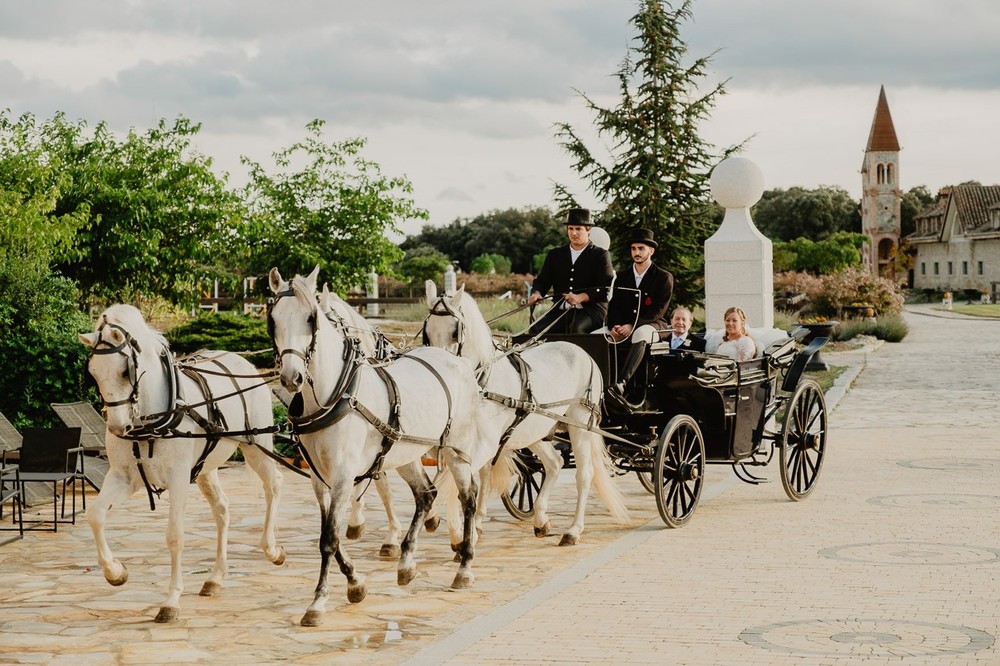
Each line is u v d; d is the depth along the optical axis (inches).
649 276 500.7
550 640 287.4
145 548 424.5
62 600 343.0
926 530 426.9
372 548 424.2
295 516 492.1
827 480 564.1
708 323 673.0
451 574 377.7
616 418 474.9
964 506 479.2
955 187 4015.8
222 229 968.9
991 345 1611.7
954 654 268.1
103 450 537.0
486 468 435.2
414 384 352.5
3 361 629.9
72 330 666.8
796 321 1749.5
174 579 321.7
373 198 1118.4
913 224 5049.2
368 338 414.0
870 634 287.0
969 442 697.0
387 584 362.9
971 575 351.3
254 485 580.4
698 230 1091.3
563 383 433.1
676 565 376.5
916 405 921.5
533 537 442.3
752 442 494.9
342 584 365.1
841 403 944.9
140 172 954.1
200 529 462.9
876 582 344.2
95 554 412.5
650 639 286.8
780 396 525.7
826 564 371.6
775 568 367.6
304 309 308.8
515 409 407.8
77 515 495.2
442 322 390.3
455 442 370.3
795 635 287.4
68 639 299.0
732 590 338.6
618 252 1102.4
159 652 286.7
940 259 4146.2
